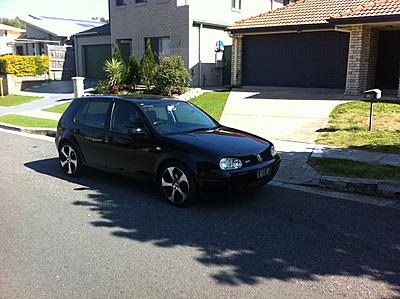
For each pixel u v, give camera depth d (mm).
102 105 7680
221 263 4422
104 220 5711
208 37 23109
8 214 5961
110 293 3832
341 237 5102
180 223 5590
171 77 17938
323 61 18375
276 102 15422
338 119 12219
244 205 6336
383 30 16719
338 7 18594
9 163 9320
